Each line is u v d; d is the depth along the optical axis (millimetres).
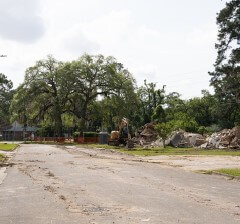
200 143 55750
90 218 9414
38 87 88250
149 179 17781
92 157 35031
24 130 120750
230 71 59156
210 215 9758
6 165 26219
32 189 14555
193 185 15789
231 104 65750
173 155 37219
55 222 9023
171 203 11453
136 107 90375
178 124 68250
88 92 88562
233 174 19281
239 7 58625
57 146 64500
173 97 113562
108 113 92375
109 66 89125
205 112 103000
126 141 60531
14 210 10539
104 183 16172
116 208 10680
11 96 147125
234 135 52531
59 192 13688
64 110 91875
